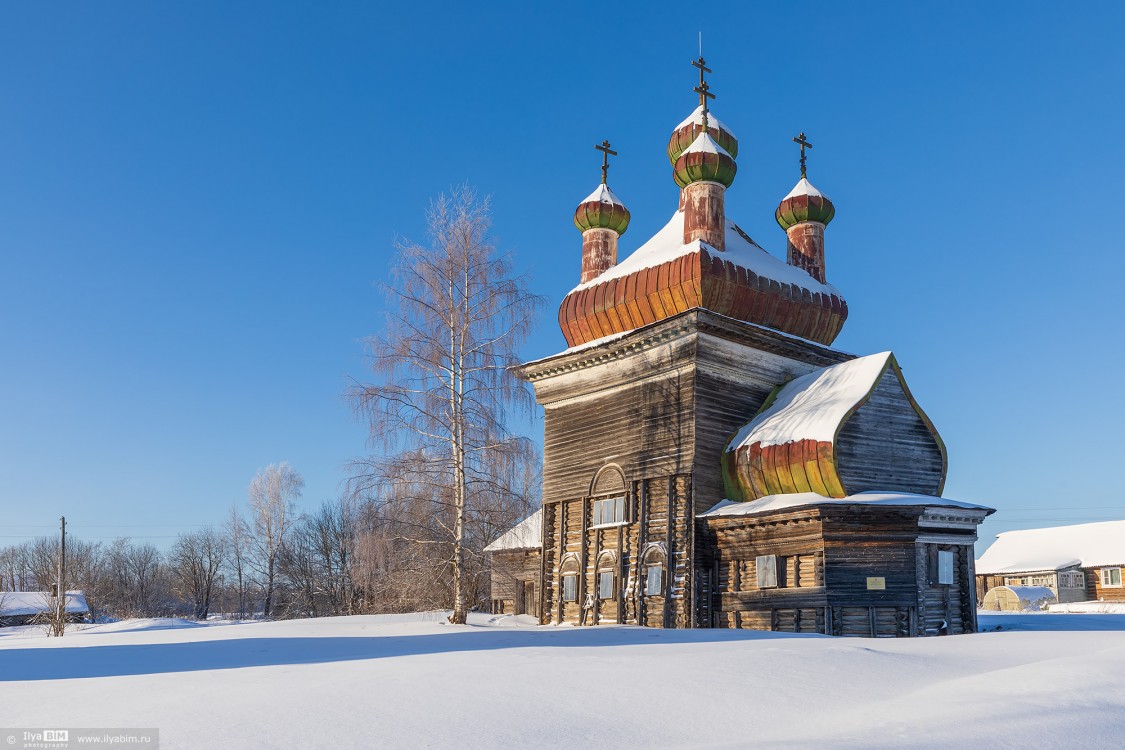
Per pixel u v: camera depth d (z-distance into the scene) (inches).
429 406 1299.2
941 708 458.3
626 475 1470.2
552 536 1589.6
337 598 3029.0
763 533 1277.1
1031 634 927.0
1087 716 432.1
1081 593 3462.1
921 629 1190.3
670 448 1413.6
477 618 1549.0
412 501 1286.9
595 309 1569.9
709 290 1445.6
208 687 590.6
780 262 1612.9
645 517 1424.7
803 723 453.7
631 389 1501.0
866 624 1174.3
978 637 900.6
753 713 477.7
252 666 738.8
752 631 1067.3
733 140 1672.0
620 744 414.6
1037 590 3179.1
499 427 1318.9
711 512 1341.0
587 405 1576.0
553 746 408.8
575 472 1569.9
